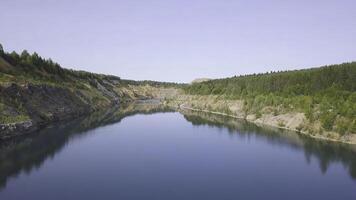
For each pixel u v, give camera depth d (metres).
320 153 62.47
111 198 38.47
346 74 103.62
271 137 79.00
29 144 63.72
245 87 146.38
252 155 60.78
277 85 127.06
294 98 101.12
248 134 83.38
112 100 191.25
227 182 45.44
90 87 176.25
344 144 70.44
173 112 145.25
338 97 87.81
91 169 49.94
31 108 85.12
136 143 70.31
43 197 38.22
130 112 141.25
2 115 69.44
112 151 62.12
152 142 71.88
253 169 51.84
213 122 107.75
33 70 126.50
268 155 61.00
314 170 51.59
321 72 110.62
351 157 59.47
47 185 42.31
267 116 105.38
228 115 131.00
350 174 49.72
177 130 89.88
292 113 96.19
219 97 154.00
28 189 40.72
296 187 43.91
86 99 141.38
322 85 106.50
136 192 40.69
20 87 87.56
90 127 90.38
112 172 48.81
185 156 59.53
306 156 60.12
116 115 125.75
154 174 48.34
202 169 51.41
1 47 125.38
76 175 46.84
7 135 66.69
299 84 116.75
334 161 56.81
